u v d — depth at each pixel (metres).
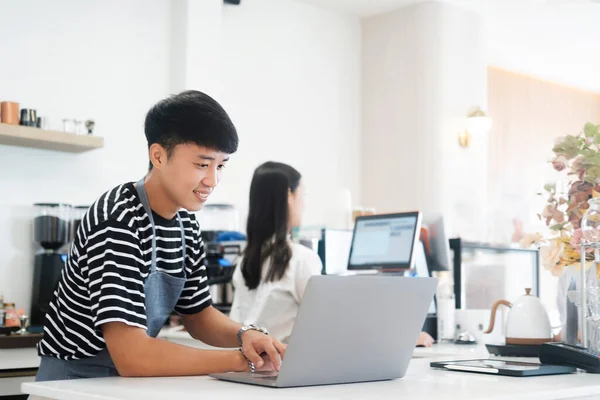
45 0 4.05
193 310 1.89
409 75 5.68
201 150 1.58
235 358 1.57
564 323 2.18
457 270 3.38
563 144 2.15
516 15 6.10
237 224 4.34
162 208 1.70
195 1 4.54
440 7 5.64
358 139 5.92
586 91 8.20
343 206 4.71
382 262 3.28
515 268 3.67
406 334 1.52
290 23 5.48
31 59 3.99
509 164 7.24
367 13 5.87
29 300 3.90
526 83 7.55
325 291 1.34
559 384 1.44
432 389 1.35
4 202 3.85
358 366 1.46
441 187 5.55
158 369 1.52
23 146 3.90
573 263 2.08
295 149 5.45
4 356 3.34
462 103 5.74
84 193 4.12
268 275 2.80
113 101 4.28
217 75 4.62
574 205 2.11
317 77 5.64
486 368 1.66
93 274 1.57
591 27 6.38
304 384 1.39
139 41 4.41
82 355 1.72
